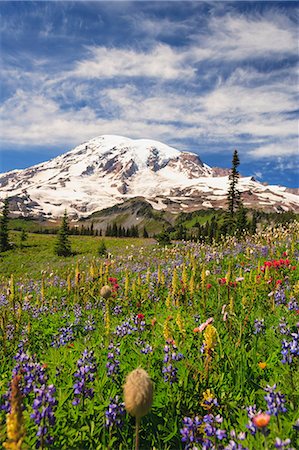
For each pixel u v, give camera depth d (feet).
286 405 15.01
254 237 66.13
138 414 9.80
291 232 60.54
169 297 29.09
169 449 14.24
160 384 16.88
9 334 26.66
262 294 30.66
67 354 21.38
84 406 15.48
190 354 19.76
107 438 14.06
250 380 17.35
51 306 36.78
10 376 19.42
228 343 20.77
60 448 13.38
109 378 17.22
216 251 56.29
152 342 22.00
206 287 32.71
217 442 13.35
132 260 74.90
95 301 37.63
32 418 13.66
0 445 12.53
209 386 16.80
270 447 11.96
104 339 23.50
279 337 21.15
